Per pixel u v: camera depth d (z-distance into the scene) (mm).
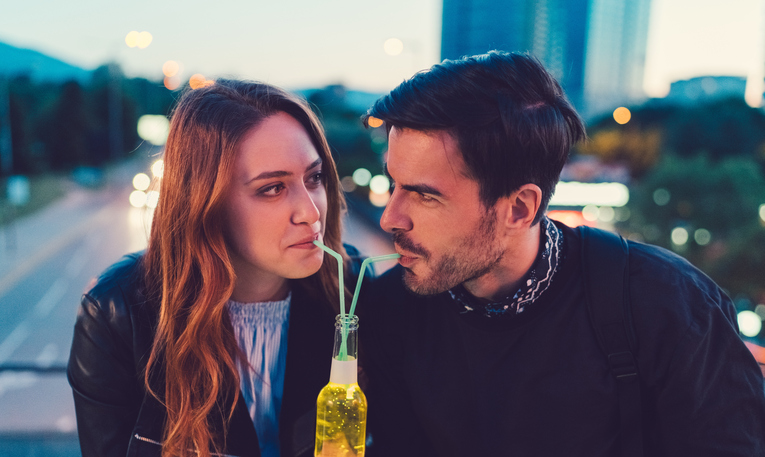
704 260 27344
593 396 1035
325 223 1258
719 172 28281
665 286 1031
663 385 1012
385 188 23797
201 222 1109
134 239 20875
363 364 1294
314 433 1298
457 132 932
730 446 984
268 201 1085
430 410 1162
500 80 962
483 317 1078
